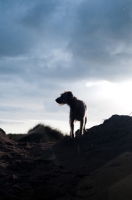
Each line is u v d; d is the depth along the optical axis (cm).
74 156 371
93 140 446
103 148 378
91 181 260
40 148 457
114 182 242
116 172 262
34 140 726
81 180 270
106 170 273
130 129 451
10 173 306
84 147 411
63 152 405
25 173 309
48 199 236
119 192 220
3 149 429
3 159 364
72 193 242
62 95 495
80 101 492
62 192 242
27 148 461
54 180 276
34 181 268
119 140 402
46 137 741
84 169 307
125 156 307
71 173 295
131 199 207
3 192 246
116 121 528
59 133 802
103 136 453
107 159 330
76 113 484
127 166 271
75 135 516
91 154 363
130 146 356
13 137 743
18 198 236
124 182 233
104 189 234
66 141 477
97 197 227
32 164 337
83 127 515
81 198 233
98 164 318
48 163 349
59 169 314
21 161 348
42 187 241
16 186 252
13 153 401
